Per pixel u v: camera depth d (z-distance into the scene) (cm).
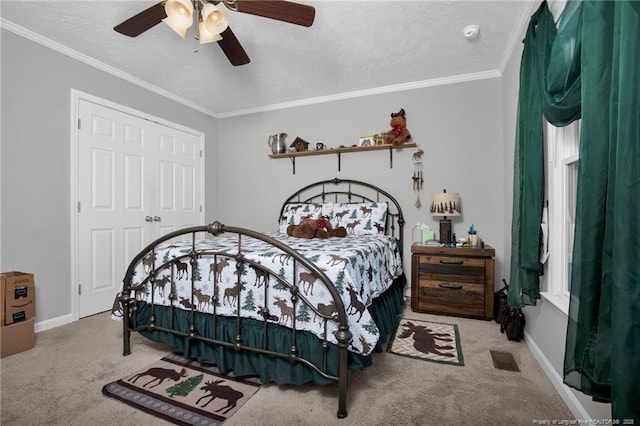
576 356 92
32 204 227
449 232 282
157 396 142
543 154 164
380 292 205
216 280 162
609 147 80
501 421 126
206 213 396
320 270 135
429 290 266
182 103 362
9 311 186
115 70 284
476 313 251
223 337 162
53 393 145
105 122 279
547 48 147
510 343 204
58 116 243
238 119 405
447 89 306
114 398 141
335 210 321
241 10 157
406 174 321
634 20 70
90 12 204
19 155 221
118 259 288
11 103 216
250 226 400
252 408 134
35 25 218
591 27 89
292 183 376
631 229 69
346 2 192
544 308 170
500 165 287
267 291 150
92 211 268
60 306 243
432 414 130
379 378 160
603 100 85
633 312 69
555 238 161
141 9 200
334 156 354
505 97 271
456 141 303
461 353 189
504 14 204
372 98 335
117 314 192
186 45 246
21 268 221
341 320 130
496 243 288
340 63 273
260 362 151
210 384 152
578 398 127
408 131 316
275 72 292
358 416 129
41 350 192
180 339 176
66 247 247
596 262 87
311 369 141
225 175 413
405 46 244
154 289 182
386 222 313
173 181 349
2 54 211
